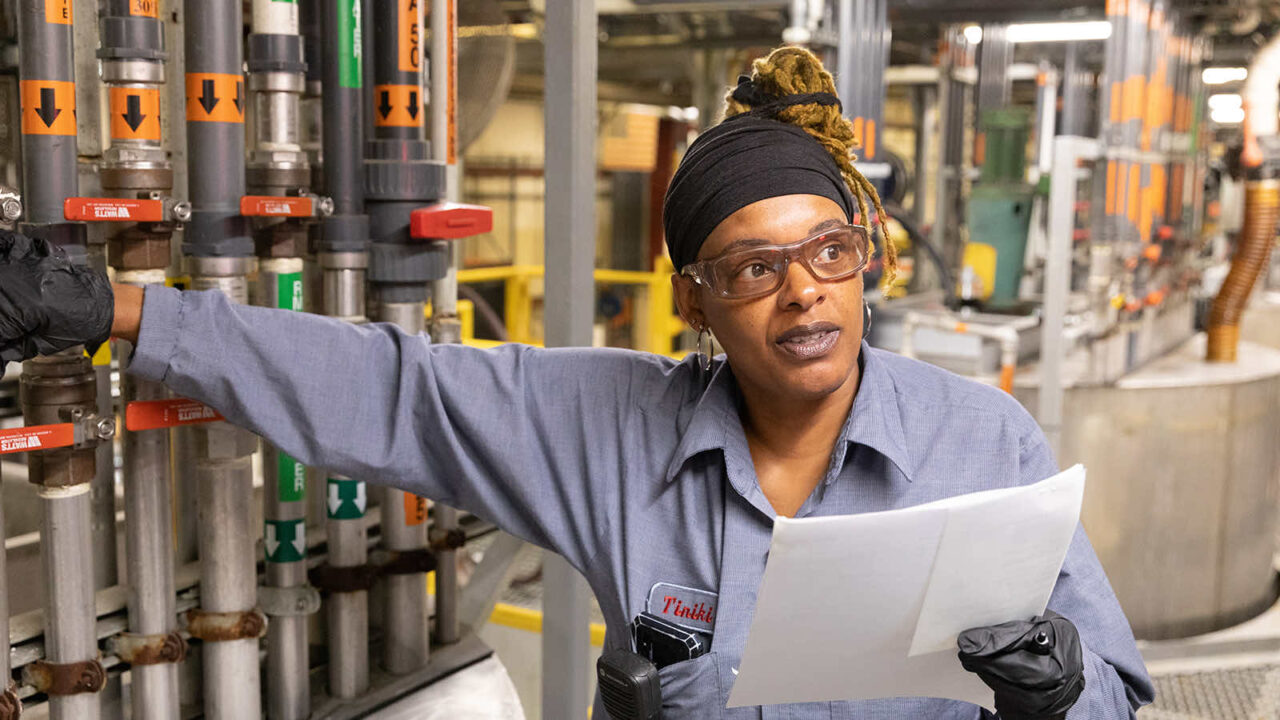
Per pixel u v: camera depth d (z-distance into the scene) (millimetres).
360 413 1109
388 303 1501
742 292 935
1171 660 3986
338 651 1552
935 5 4742
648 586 1052
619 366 1153
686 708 986
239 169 1246
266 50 1272
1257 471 4242
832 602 816
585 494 1117
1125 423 3893
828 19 4340
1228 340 4523
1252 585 4352
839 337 942
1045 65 6055
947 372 1107
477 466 1154
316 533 1597
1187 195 5250
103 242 1232
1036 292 6000
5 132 1259
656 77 8062
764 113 999
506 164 10477
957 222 6156
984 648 839
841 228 922
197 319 1043
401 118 1459
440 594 1796
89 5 1267
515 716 1606
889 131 11938
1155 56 4164
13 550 1645
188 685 1461
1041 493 827
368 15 1452
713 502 1048
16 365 2168
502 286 6281
